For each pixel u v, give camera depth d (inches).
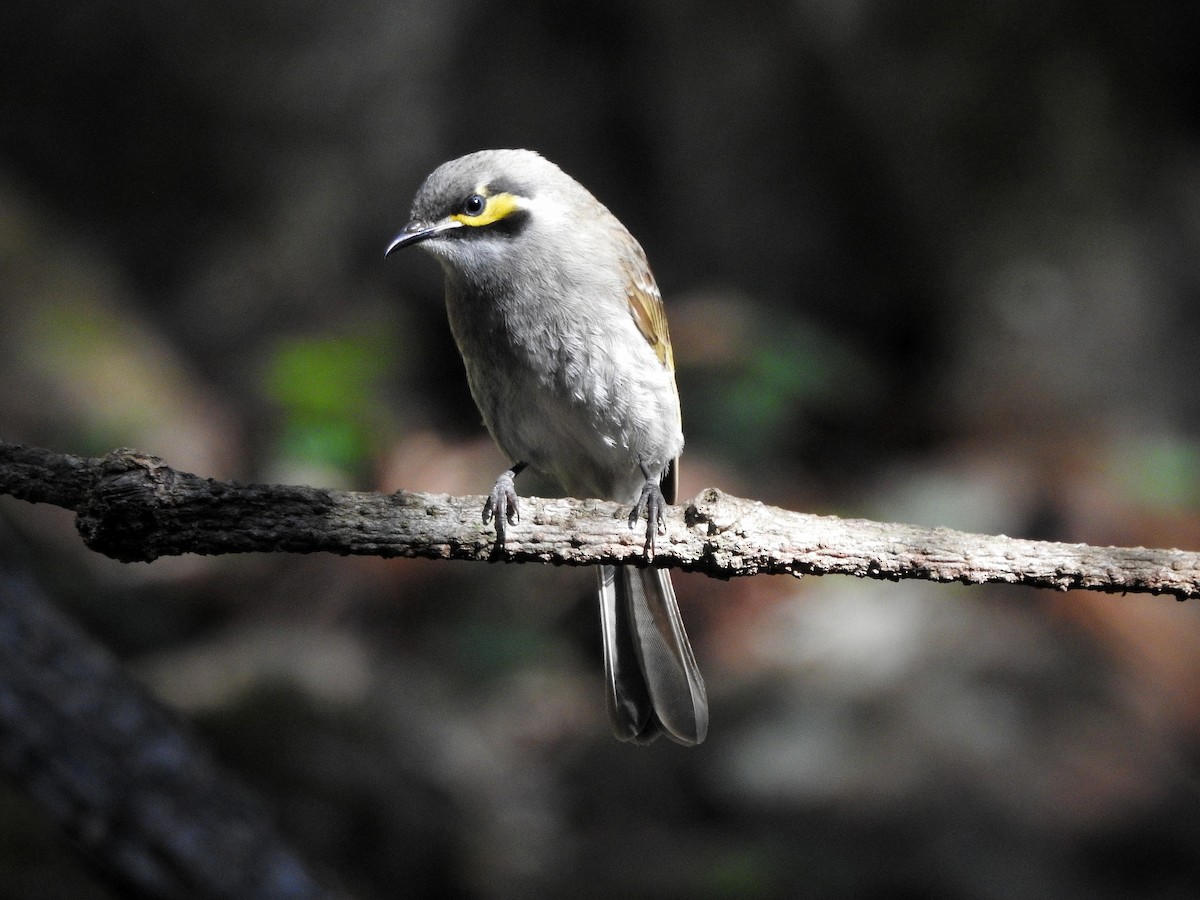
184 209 649.6
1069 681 483.5
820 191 653.9
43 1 655.1
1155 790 444.5
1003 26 639.1
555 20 656.4
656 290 321.4
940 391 641.6
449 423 616.7
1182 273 653.3
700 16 650.8
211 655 483.5
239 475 577.0
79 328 579.2
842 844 425.4
